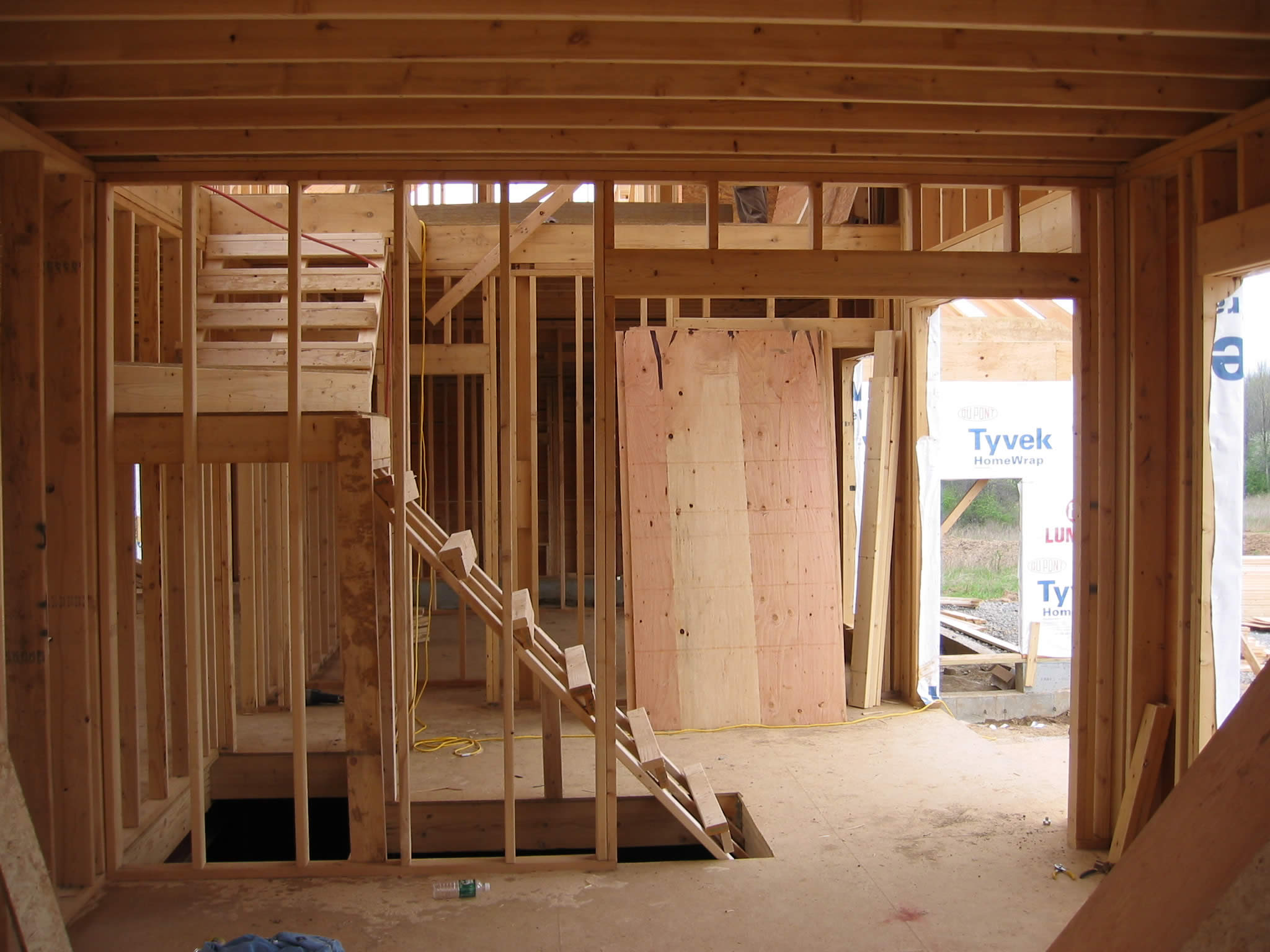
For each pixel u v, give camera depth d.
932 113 3.43
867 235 6.39
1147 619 3.85
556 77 3.09
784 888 3.68
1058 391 7.01
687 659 5.98
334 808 5.33
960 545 15.60
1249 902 1.31
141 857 4.04
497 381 6.54
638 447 6.19
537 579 6.58
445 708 6.50
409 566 4.26
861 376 7.06
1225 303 3.52
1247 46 2.99
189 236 3.67
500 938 3.29
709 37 2.84
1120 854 3.81
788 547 6.16
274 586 6.28
